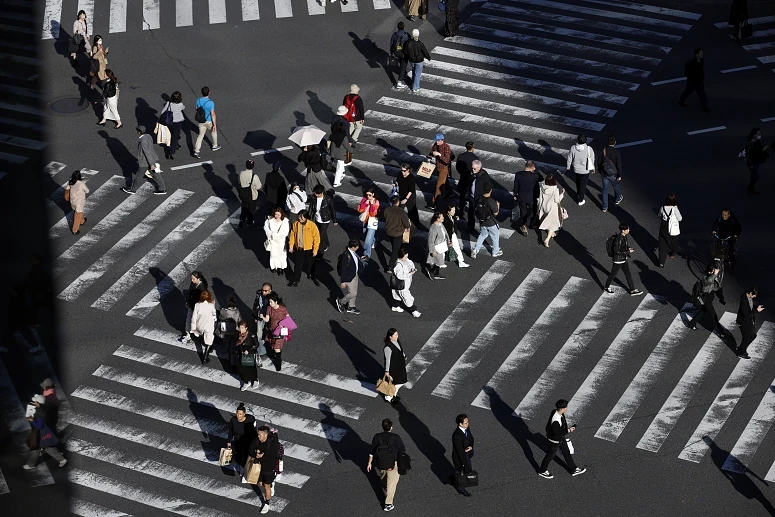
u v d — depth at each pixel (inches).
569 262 1185.4
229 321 1024.9
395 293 1103.0
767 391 1019.3
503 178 1320.1
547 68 1539.1
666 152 1364.4
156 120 1425.9
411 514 906.7
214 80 1505.9
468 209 1240.8
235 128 1408.7
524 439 975.0
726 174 1323.8
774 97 1475.1
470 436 903.7
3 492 924.6
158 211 1264.8
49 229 1238.3
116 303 1132.5
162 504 916.0
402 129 1412.4
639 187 1302.9
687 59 1562.5
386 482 899.4
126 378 1040.2
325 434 980.6
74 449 965.8
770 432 976.3
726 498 918.4
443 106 1457.9
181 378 1040.2
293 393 1022.4
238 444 909.8
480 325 1099.9
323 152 1353.3
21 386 1029.2
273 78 1512.1
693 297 1080.8
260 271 1176.8
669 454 957.2
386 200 1288.1
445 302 1130.7
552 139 1392.7
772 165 1338.6
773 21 1658.5
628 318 1106.7
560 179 1321.4
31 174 1328.7
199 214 1261.1
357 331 1095.6
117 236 1226.6
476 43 1596.9
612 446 965.2
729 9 1685.5
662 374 1039.0
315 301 1135.0
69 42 1576.0
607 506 911.7
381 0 1700.3
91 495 924.0
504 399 1015.0
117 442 973.2
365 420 994.7
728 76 1524.4
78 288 1151.6
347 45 1590.8
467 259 1192.2
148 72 1521.9
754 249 1202.6
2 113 1439.5
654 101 1467.8
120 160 1352.1
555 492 924.6
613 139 1240.2
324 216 1154.7
